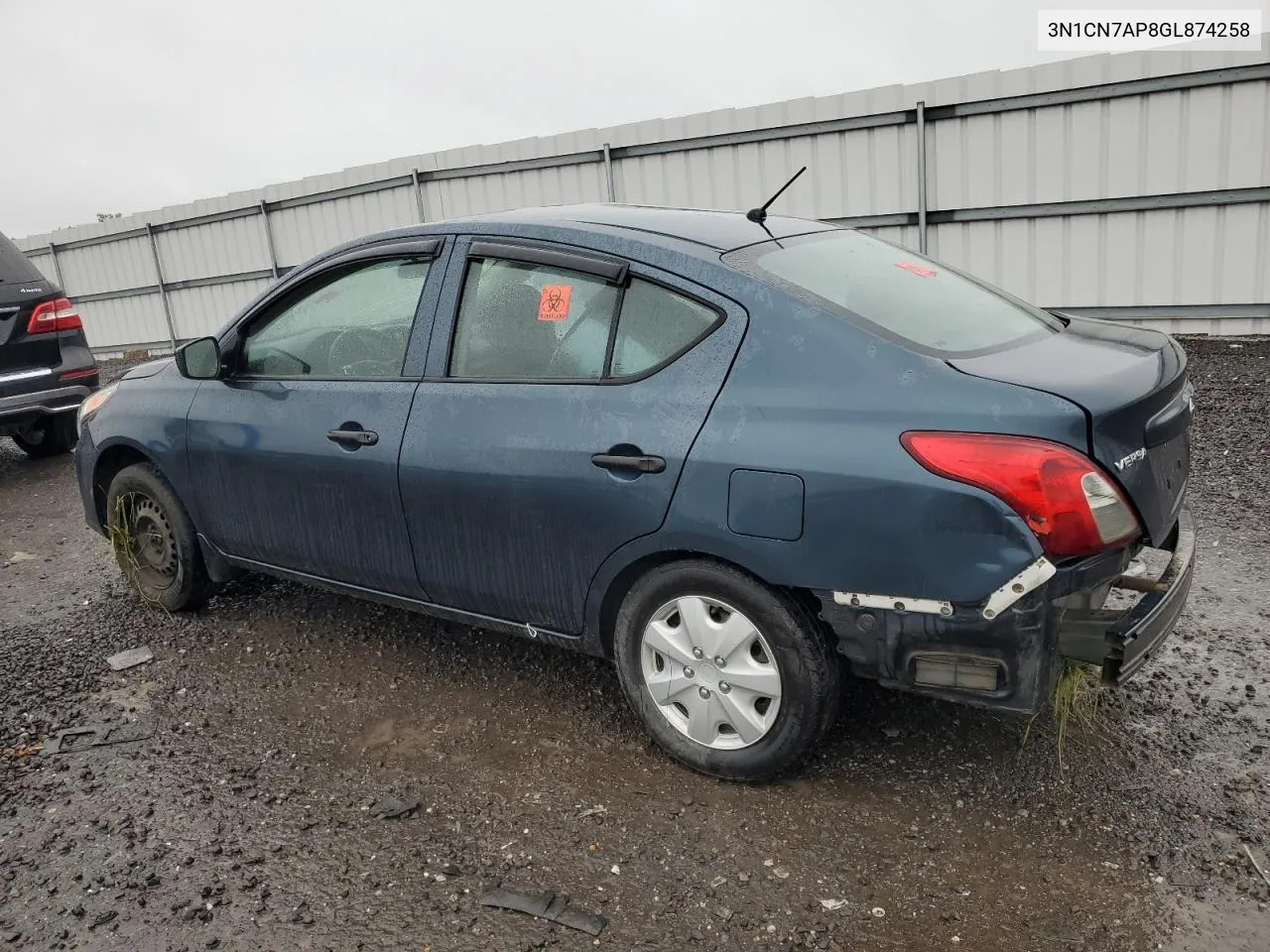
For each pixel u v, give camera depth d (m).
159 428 4.34
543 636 3.42
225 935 2.54
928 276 3.45
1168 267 9.06
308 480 3.80
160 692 3.91
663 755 3.26
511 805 3.04
